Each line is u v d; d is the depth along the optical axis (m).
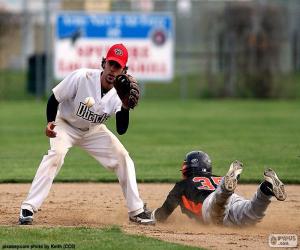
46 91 86.25
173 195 24.28
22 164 40.94
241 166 22.28
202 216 23.70
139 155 44.31
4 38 93.38
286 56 87.00
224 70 88.06
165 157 43.44
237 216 23.09
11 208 28.06
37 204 24.25
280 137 52.56
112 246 20.11
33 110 76.25
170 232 22.95
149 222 24.56
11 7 116.62
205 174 24.50
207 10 87.81
